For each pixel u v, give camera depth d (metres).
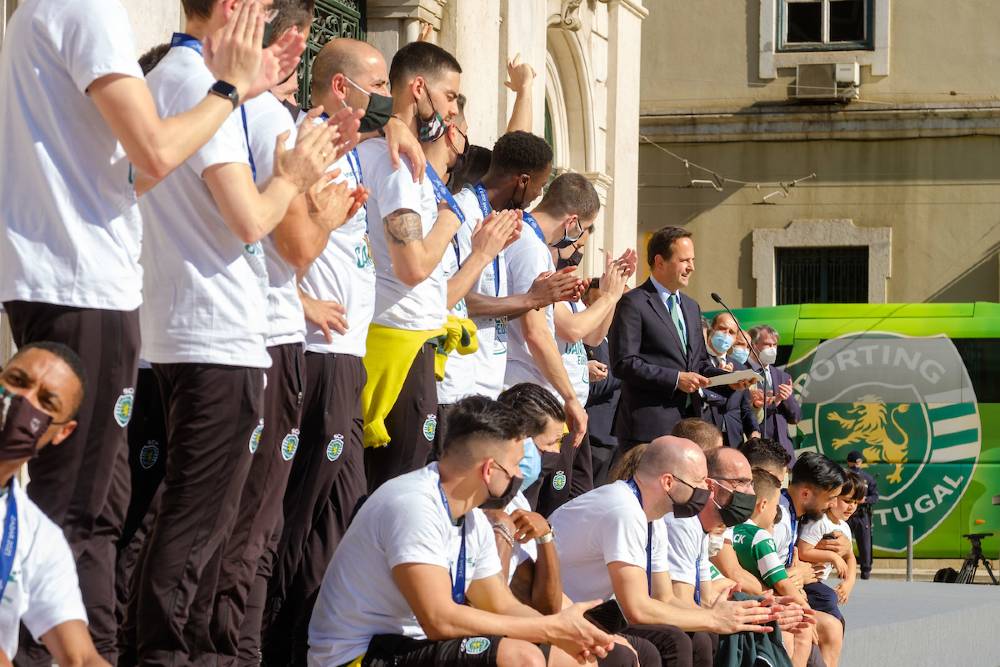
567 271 8.30
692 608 7.98
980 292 29.95
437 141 7.75
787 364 25.70
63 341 4.88
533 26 16.09
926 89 30.17
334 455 6.54
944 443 24.89
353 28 13.54
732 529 9.63
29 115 4.95
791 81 30.64
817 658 9.52
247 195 5.34
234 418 5.46
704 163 31.17
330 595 6.36
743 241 30.97
